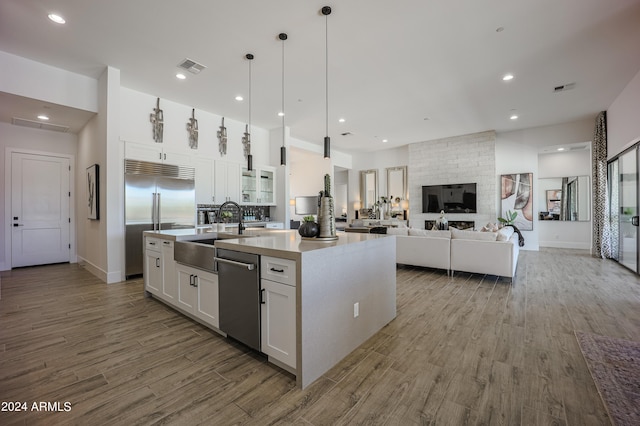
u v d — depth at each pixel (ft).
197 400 5.29
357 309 7.35
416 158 27.61
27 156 17.13
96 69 13.15
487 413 4.91
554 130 22.31
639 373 6.03
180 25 9.91
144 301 10.88
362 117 19.93
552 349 7.12
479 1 8.77
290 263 5.79
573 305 10.34
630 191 15.72
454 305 10.47
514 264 14.25
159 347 7.32
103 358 6.77
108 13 9.24
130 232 14.20
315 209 31.40
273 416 4.88
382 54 11.78
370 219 31.09
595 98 16.92
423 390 5.58
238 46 11.19
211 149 18.72
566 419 4.75
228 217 18.90
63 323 8.81
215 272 7.73
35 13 9.21
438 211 26.25
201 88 15.03
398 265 17.80
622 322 8.73
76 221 18.81
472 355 6.89
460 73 13.46
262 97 16.21
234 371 6.23
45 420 4.77
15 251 16.79
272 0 8.68
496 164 24.91
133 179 14.35
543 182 26.43
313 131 23.49
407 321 9.02
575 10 9.20
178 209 16.10
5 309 10.02
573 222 25.18
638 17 9.55
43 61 12.35
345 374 6.15
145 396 5.41
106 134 13.32
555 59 12.26
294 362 5.78
